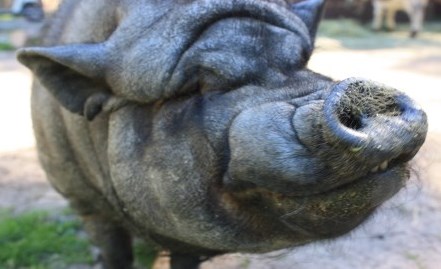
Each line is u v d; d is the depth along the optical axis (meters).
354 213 1.99
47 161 3.33
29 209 4.92
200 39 2.31
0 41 13.13
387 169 1.93
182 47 2.32
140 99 2.43
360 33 15.17
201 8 2.31
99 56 2.48
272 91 2.14
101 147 2.73
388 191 1.95
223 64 2.23
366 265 4.04
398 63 11.03
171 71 2.33
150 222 2.58
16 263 4.14
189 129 2.30
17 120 7.56
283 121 1.96
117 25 2.60
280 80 2.21
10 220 4.65
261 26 2.30
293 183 1.94
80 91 2.63
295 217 2.07
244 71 2.22
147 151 2.44
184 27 2.32
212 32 2.29
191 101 2.32
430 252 4.21
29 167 5.85
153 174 2.42
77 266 4.10
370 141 1.78
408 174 2.08
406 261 4.11
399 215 4.32
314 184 1.92
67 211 4.82
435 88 8.91
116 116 2.56
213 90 2.26
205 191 2.29
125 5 2.54
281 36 2.30
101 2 2.76
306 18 2.80
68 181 3.24
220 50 2.26
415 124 1.86
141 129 2.48
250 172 2.03
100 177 2.85
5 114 7.85
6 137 6.84
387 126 1.83
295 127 1.92
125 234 3.53
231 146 2.10
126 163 2.53
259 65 2.23
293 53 2.29
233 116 2.16
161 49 2.35
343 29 15.14
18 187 5.36
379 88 1.90
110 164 2.62
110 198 2.85
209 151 2.22
